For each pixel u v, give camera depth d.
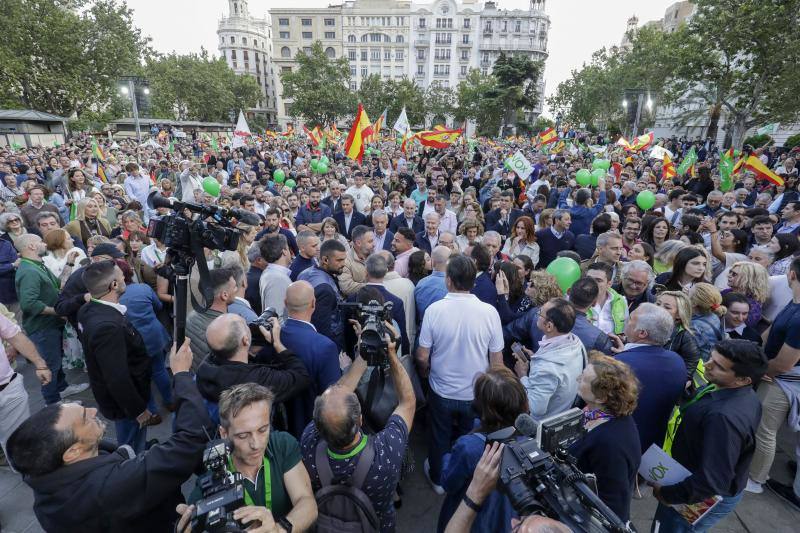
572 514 1.35
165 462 1.81
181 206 2.27
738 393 2.29
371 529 1.82
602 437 2.03
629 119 22.52
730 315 3.58
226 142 32.22
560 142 24.39
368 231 4.58
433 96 70.00
